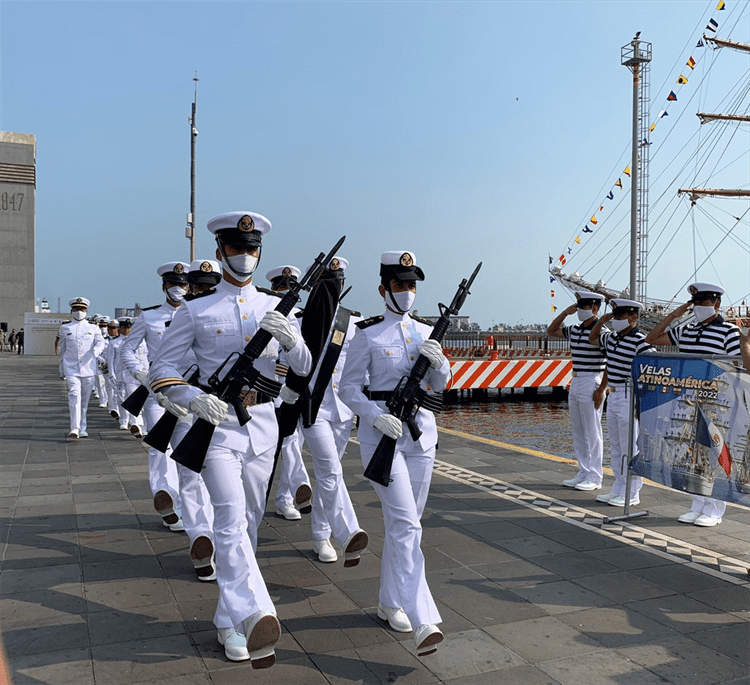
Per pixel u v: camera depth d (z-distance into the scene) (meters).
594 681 3.15
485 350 25.12
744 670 3.27
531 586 4.33
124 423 11.47
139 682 3.10
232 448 3.39
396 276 3.82
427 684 3.11
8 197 44.41
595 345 6.98
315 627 3.70
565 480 7.48
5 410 14.02
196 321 3.55
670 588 4.32
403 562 3.40
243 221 3.53
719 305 5.84
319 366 4.46
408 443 3.75
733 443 4.92
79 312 10.42
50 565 4.67
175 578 4.44
